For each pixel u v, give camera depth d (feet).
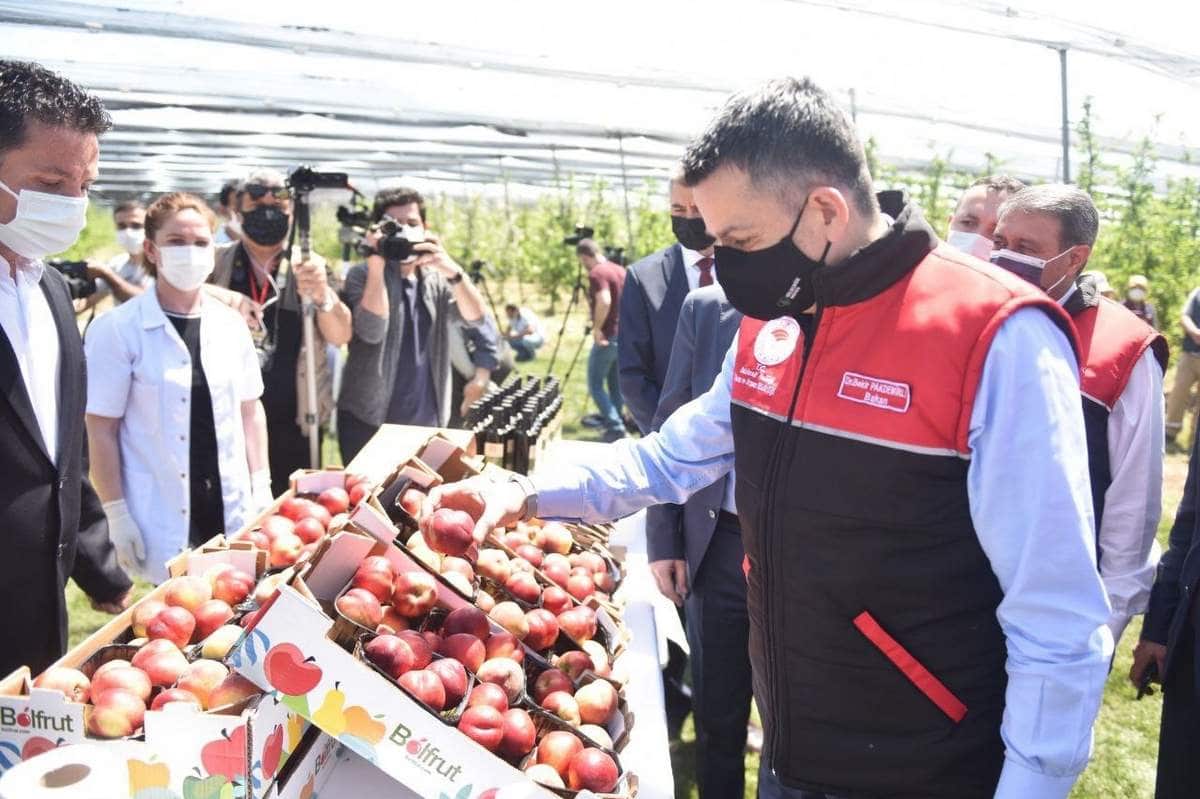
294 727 5.24
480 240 66.90
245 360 11.07
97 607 8.71
